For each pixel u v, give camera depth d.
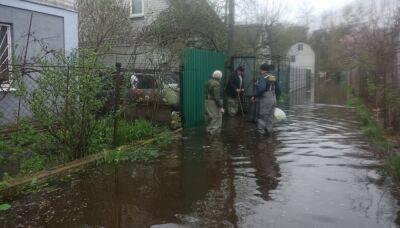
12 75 6.91
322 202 5.54
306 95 27.25
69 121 6.96
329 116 14.82
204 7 17.02
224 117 13.73
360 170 7.10
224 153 8.42
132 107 10.05
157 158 7.95
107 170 7.06
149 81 10.76
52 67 6.82
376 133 10.04
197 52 11.98
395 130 10.09
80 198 5.71
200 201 5.62
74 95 6.85
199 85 12.06
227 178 6.68
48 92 6.71
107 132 8.37
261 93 10.48
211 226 4.80
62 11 11.09
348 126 12.23
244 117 13.65
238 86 13.82
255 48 21.16
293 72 30.23
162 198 5.74
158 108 10.80
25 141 6.79
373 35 14.05
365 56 15.04
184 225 4.83
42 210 5.27
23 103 7.52
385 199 5.64
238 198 5.73
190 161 7.75
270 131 10.58
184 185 6.31
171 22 16.39
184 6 16.94
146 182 6.45
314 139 9.97
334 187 6.17
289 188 6.14
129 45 15.11
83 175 6.74
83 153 7.36
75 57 7.12
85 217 5.07
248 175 6.84
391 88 10.91
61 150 7.20
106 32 15.49
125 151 8.05
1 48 9.56
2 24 9.64
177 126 10.93
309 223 4.84
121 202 5.58
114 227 4.79
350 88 29.23
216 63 13.48
